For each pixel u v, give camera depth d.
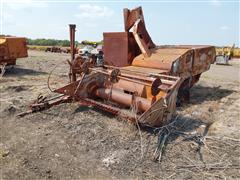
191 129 6.06
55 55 32.47
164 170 4.37
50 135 5.69
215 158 4.74
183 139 5.44
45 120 6.50
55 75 14.27
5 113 7.09
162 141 5.30
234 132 5.91
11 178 4.16
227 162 4.59
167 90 5.64
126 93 6.47
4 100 8.27
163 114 5.62
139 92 6.21
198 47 8.91
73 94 6.80
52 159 4.72
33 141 5.43
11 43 13.81
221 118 6.98
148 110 5.34
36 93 9.34
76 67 7.09
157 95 5.85
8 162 4.63
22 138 5.59
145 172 4.32
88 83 7.02
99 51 21.23
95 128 5.90
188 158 4.72
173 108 5.90
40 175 4.24
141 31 8.37
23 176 4.21
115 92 6.49
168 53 7.92
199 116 7.10
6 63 13.82
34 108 6.88
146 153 4.88
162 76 6.23
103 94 6.74
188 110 7.65
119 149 5.02
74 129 5.91
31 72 15.30
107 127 5.95
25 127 6.17
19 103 7.86
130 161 4.62
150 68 7.59
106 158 4.73
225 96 9.74
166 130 5.79
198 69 8.84
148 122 5.44
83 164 4.57
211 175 4.21
